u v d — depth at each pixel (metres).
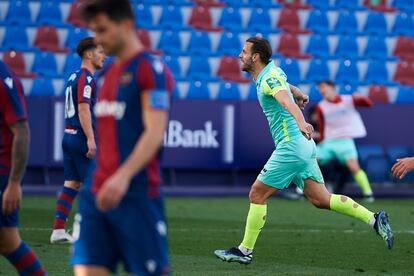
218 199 52.84
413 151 56.66
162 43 66.31
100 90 15.59
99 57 32.50
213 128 54.25
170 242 34.25
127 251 15.20
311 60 65.81
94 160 15.84
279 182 28.50
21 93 18.16
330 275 27.16
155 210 15.28
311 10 71.56
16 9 67.75
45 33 65.50
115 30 14.92
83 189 15.67
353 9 72.50
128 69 15.10
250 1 72.25
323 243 34.66
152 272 15.08
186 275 26.72
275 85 27.58
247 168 54.69
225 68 64.44
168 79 15.14
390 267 28.95
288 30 69.31
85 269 15.37
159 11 69.75
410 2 74.94
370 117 56.28
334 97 52.09
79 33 65.31
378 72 66.38
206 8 69.88
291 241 35.16
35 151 52.84
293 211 47.16
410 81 66.44
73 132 32.91
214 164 54.34
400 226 40.97
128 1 15.05
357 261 30.14
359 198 55.88
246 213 45.47
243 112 54.44
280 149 28.53
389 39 69.56
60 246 32.66
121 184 14.16
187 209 47.00
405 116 56.56
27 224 39.34
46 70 62.56
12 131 17.94
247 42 28.45
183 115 54.00
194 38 66.94
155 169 15.40
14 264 19.09
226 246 33.34
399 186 57.62
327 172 55.31
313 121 54.22
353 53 68.50
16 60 62.94
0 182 18.42
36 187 53.34
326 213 46.34
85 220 15.44
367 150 56.34
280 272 27.58
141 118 15.20
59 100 52.94
